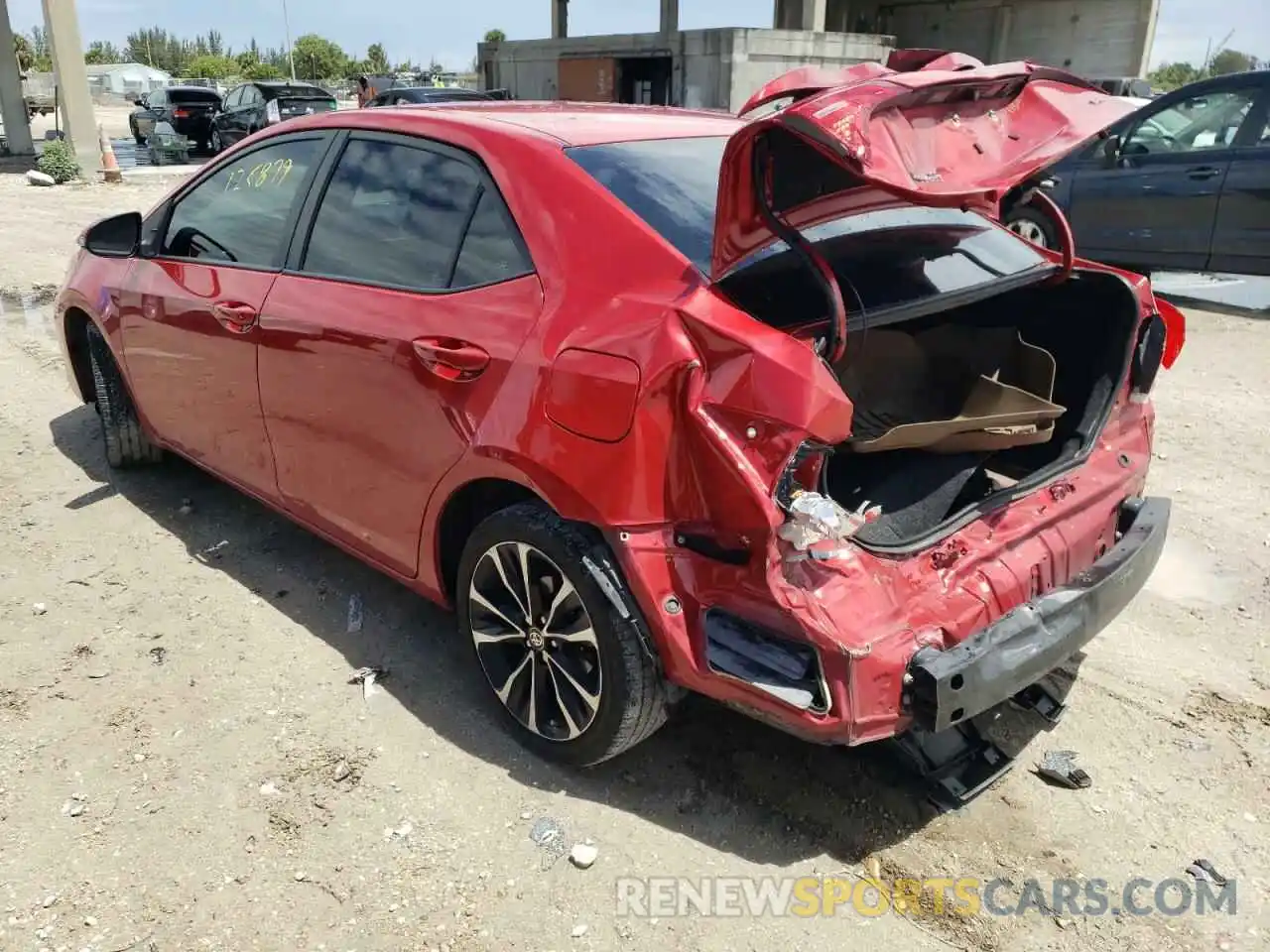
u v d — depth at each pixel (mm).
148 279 4125
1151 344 3164
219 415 3883
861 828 2748
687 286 2426
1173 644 3615
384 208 3225
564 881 2561
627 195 2723
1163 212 8750
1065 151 2441
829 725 2295
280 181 3648
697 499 2385
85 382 5078
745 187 2283
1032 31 28203
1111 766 2994
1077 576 2748
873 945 2393
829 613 2312
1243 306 8758
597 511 2490
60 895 2490
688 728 3139
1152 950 2389
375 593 3902
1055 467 2895
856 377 3195
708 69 19844
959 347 3326
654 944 2385
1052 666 2562
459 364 2768
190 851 2635
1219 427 5766
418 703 3248
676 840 2699
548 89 23922
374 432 3127
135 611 3752
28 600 3807
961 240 2996
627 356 2404
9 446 5309
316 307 3277
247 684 3326
